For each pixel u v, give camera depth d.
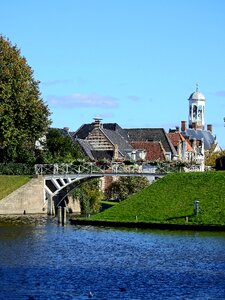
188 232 81.06
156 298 48.78
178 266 60.34
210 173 101.69
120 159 173.75
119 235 79.44
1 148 125.81
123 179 161.62
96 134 187.12
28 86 124.62
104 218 91.38
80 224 91.81
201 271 58.12
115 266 60.28
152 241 74.31
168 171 137.75
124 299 48.44
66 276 55.62
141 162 156.25
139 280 54.53
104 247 70.88
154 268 59.38
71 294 49.69
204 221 84.88
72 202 134.00
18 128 122.62
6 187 120.81
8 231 86.31
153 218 88.44
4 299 48.06
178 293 50.34
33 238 78.38
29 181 122.62
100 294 49.81
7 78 120.94
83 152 175.88
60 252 67.69
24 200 121.31
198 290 51.34
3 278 54.41
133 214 91.12
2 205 119.06
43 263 61.31
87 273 56.97
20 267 59.12
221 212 87.25
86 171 136.00
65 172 131.00
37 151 135.75
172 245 71.50
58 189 127.12
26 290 50.69
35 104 122.94
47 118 126.50
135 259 63.75
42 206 123.94
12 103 120.75
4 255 65.44
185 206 90.81
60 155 143.12
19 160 131.62
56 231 85.50
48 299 48.22
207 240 74.44
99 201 140.75
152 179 166.25
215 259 63.47
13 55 123.12
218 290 51.38
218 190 95.06
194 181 99.25
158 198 95.19
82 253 67.06
